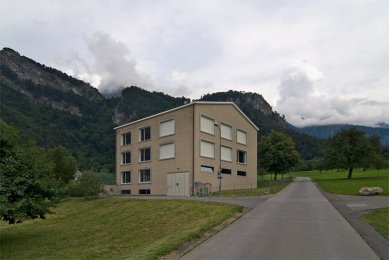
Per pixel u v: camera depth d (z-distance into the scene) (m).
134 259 11.64
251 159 66.94
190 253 12.27
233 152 61.44
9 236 27.19
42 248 21.75
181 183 53.88
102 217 34.12
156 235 20.97
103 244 20.97
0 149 25.36
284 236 14.76
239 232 15.96
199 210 26.75
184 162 53.88
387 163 78.81
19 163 24.97
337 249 12.41
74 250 19.73
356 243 13.33
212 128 56.59
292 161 81.44
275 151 80.81
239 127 63.69
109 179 86.56
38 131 141.25
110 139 156.00
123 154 68.44
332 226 17.02
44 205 25.44
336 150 76.62
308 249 12.42
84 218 35.38
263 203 28.41
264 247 12.85
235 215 21.70
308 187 52.09
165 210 29.91
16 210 22.92
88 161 132.50
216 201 31.06
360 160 75.00
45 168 26.83
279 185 59.44
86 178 49.94
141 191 62.22
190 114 53.88
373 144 80.19
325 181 68.12
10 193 22.91
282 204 27.33
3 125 27.23
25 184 24.36
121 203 39.75
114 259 13.27
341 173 104.62
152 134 60.59
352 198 31.95
